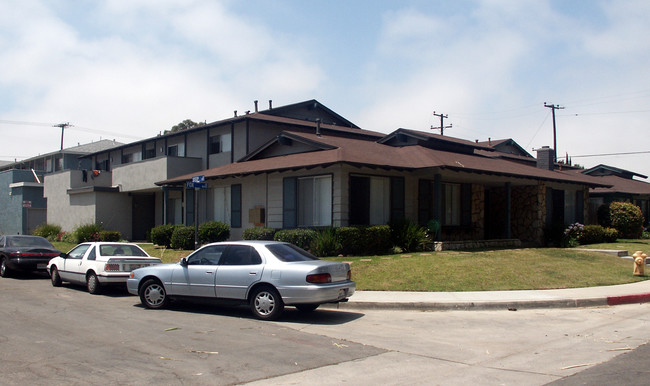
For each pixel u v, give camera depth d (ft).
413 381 21.84
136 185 100.58
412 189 70.13
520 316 36.73
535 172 81.92
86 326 32.86
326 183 63.52
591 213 107.96
